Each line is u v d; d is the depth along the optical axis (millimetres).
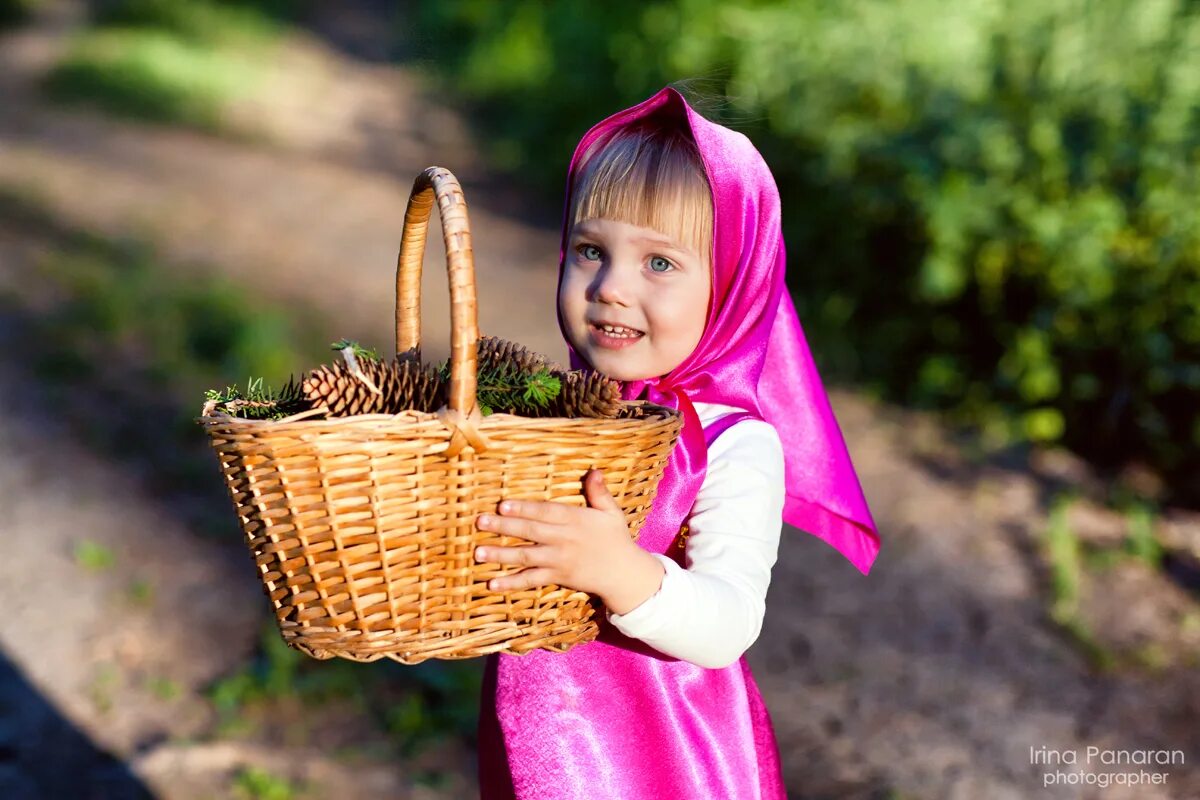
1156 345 4812
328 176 10570
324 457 1305
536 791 1659
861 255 6051
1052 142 5211
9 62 14555
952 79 5797
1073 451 5215
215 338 6102
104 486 4750
